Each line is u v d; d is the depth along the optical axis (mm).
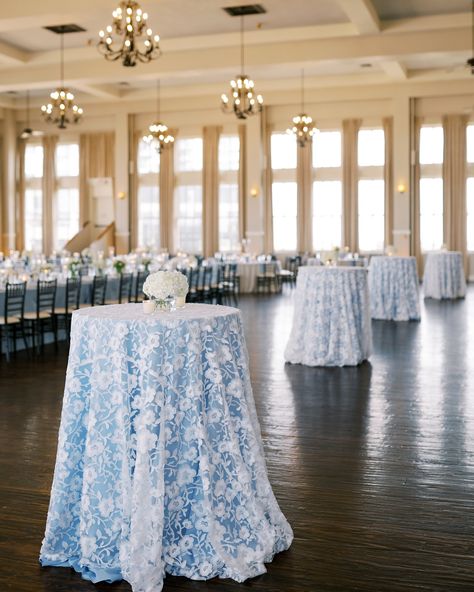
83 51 13320
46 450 4113
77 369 2760
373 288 10547
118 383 2646
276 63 12602
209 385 2693
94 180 18562
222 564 2586
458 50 11883
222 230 18000
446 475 3645
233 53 12805
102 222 18938
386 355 7316
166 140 15422
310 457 3949
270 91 17016
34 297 8477
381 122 16922
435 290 13711
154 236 18375
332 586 2498
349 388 5750
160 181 18062
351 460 3895
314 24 12031
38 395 5562
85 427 2748
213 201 17828
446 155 16766
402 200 16719
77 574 2631
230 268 13695
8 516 3131
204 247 17969
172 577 2592
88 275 10117
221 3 10344
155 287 2916
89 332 2740
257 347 7883
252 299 13844
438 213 17094
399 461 3875
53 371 6605
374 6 11234
